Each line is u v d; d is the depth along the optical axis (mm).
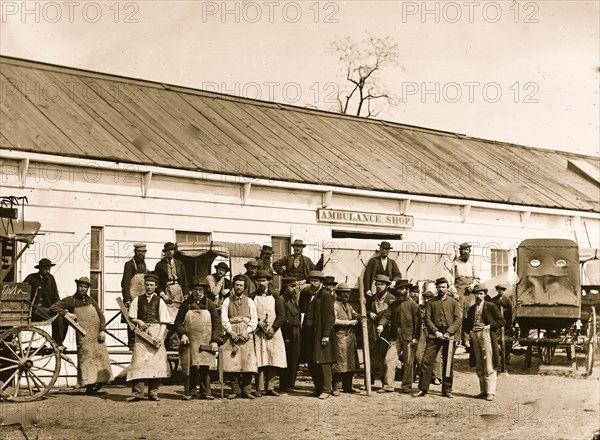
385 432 12734
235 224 21469
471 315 16359
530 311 20188
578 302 19891
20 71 22172
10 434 12062
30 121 19609
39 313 15078
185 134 22781
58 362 14945
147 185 19891
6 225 15023
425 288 19641
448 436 12641
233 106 26641
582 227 30656
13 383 15383
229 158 22266
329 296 15828
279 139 25375
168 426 12602
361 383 17766
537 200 29172
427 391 16219
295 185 22500
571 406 15266
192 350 14992
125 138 20844
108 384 17219
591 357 19516
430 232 25984
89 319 15336
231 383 15414
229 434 12203
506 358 21547
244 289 15562
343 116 30156
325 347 15633
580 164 34719
